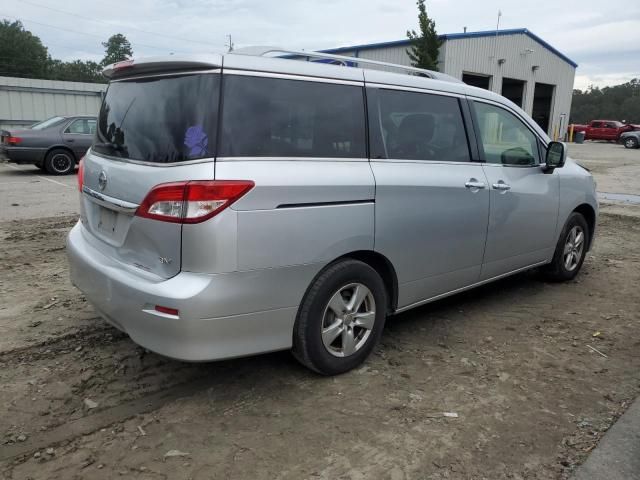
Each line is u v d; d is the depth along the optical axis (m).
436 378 3.48
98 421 2.96
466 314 4.64
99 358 3.68
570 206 5.23
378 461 2.65
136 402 3.15
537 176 4.79
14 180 12.95
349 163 3.30
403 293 3.75
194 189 2.69
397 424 2.96
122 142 3.18
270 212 2.86
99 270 3.16
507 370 3.61
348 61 3.74
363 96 3.45
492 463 2.65
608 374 3.58
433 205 3.75
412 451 2.73
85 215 3.66
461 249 4.06
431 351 3.88
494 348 3.95
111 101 3.46
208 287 2.72
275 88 3.04
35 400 3.14
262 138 2.94
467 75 30.33
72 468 2.57
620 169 18.75
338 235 3.18
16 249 6.54
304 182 2.99
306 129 3.14
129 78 3.33
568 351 3.92
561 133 38.06
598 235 7.96
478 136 4.24
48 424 2.92
